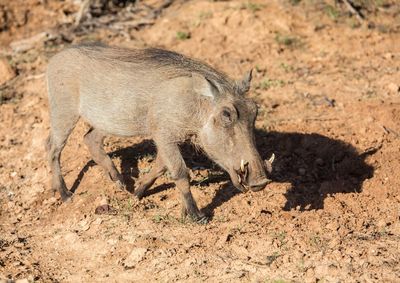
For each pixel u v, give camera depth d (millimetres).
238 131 17438
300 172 21531
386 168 20906
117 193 20188
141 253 17234
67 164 22516
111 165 20750
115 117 19062
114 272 16922
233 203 19297
